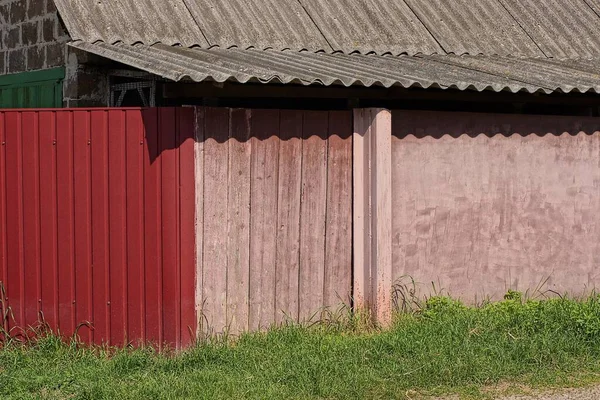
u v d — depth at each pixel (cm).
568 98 1038
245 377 728
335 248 905
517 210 1006
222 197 836
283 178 873
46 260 852
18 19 1197
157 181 812
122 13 1031
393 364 762
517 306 936
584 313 867
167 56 908
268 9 1126
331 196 901
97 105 1057
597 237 1051
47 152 848
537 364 774
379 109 896
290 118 874
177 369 764
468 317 888
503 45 1189
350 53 1084
